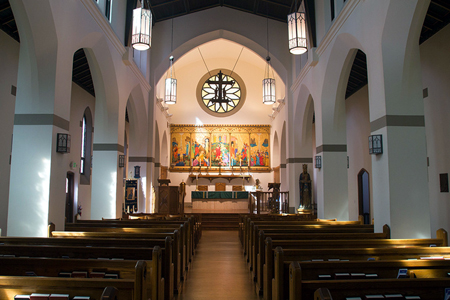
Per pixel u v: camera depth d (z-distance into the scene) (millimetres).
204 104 23922
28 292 3031
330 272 3807
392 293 3230
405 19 6797
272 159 23578
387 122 7035
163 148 22688
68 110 7762
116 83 11031
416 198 6934
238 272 7102
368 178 14609
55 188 7195
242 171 23531
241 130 23875
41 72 7125
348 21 8828
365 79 14023
